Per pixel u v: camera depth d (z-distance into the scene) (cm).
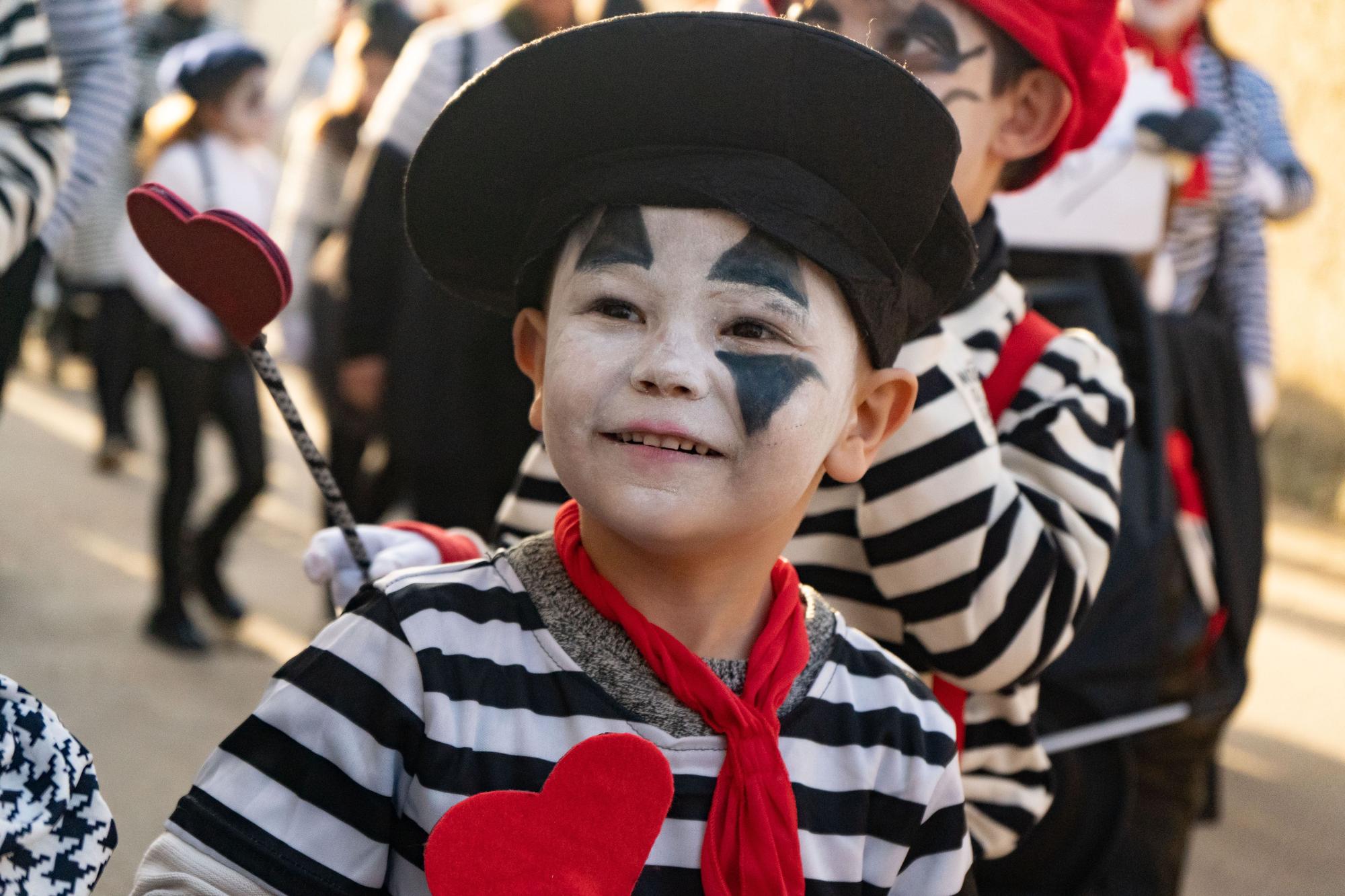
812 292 128
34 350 908
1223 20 908
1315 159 873
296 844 126
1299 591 698
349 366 377
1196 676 245
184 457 445
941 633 170
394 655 130
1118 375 192
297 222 470
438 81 357
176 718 391
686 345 124
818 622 142
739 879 127
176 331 438
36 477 633
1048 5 180
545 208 133
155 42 627
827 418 130
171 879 125
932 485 166
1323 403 881
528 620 133
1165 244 332
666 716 130
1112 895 233
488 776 128
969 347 184
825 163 128
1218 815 302
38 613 457
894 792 139
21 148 213
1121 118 237
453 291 155
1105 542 178
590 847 123
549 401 128
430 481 331
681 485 124
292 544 586
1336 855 400
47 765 123
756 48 123
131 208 134
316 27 1244
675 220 125
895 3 177
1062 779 212
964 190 183
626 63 125
